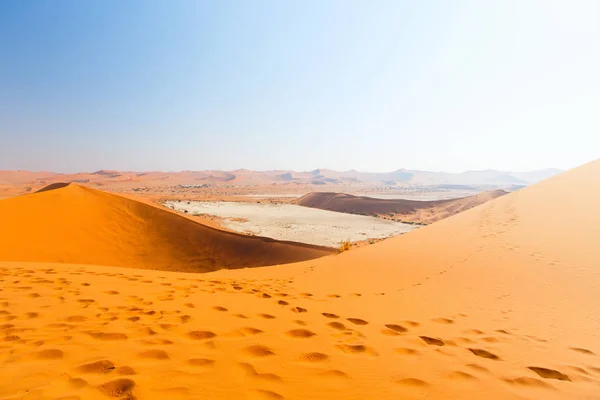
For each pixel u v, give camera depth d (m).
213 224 38.81
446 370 2.81
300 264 11.45
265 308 4.61
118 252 21.25
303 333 3.59
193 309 4.32
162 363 2.64
